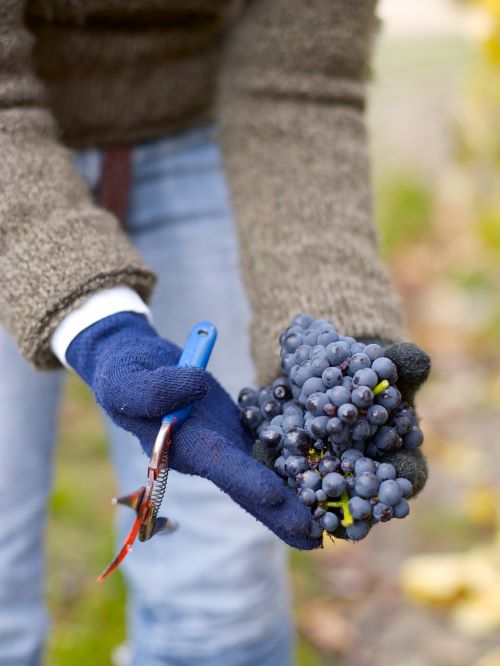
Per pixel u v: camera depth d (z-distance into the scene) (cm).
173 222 145
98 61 134
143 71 138
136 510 92
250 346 118
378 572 221
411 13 777
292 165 127
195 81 143
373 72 143
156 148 144
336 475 91
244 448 101
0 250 110
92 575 212
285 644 157
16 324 108
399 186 459
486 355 331
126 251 111
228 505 144
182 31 137
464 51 587
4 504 144
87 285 105
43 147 117
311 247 118
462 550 224
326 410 91
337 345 94
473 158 327
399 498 90
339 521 93
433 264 408
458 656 191
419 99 513
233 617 147
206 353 102
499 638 195
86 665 186
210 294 145
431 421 290
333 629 201
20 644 149
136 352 100
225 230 145
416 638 198
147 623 154
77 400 303
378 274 118
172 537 147
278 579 153
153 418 95
